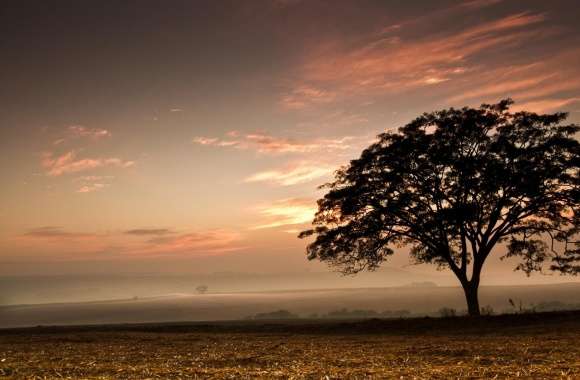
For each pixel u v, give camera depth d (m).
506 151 34.06
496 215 34.69
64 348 24.34
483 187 33.25
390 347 21.52
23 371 16.09
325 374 14.41
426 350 19.77
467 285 35.53
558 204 34.03
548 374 13.37
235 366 16.95
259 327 37.56
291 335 30.42
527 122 34.66
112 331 37.06
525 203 34.72
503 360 16.28
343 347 22.22
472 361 16.44
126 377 14.58
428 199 35.62
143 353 21.55
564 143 33.34
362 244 37.31
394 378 13.44
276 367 16.27
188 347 23.92
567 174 33.56
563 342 20.41
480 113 36.06
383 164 36.28
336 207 38.22
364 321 36.78
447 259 36.09
